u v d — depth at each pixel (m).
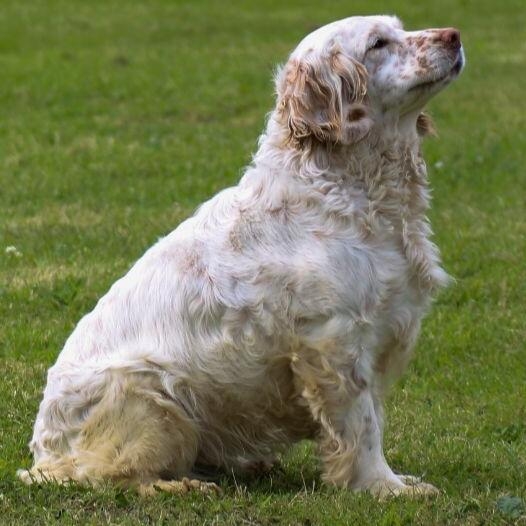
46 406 10.41
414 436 12.03
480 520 9.38
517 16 45.06
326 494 10.10
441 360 14.41
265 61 37.34
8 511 9.77
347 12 46.97
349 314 9.88
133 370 10.03
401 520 9.34
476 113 30.16
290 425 10.56
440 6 47.44
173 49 40.03
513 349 14.69
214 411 10.28
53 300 16.52
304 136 10.04
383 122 10.28
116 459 10.10
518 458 11.27
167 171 25.03
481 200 22.38
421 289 10.30
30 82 34.62
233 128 29.20
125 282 10.50
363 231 10.02
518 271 17.66
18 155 26.52
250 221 10.13
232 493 10.27
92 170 25.16
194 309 10.08
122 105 31.97
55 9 48.09
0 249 19.12
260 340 10.02
